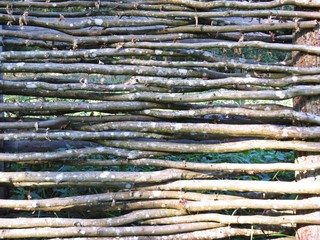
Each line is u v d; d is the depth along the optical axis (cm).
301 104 158
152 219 157
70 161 155
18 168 172
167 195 155
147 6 158
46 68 152
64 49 159
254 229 157
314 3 155
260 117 157
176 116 155
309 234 153
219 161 188
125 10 159
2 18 153
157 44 155
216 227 156
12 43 158
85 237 152
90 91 158
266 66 155
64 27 156
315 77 152
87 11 158
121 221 154
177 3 158
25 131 153
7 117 159
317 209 152
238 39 164
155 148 155
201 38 164
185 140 175
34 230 149
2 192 164
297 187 151
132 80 155
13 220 149
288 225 157
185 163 155
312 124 154
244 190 153
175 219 156
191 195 156
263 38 165
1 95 165
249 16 157
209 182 154
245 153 194
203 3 157
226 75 159
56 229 150
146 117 157
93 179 151
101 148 154
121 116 156
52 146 179
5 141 170
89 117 154
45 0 158
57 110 154
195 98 153
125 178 153
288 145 152
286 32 163
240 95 152
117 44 157
